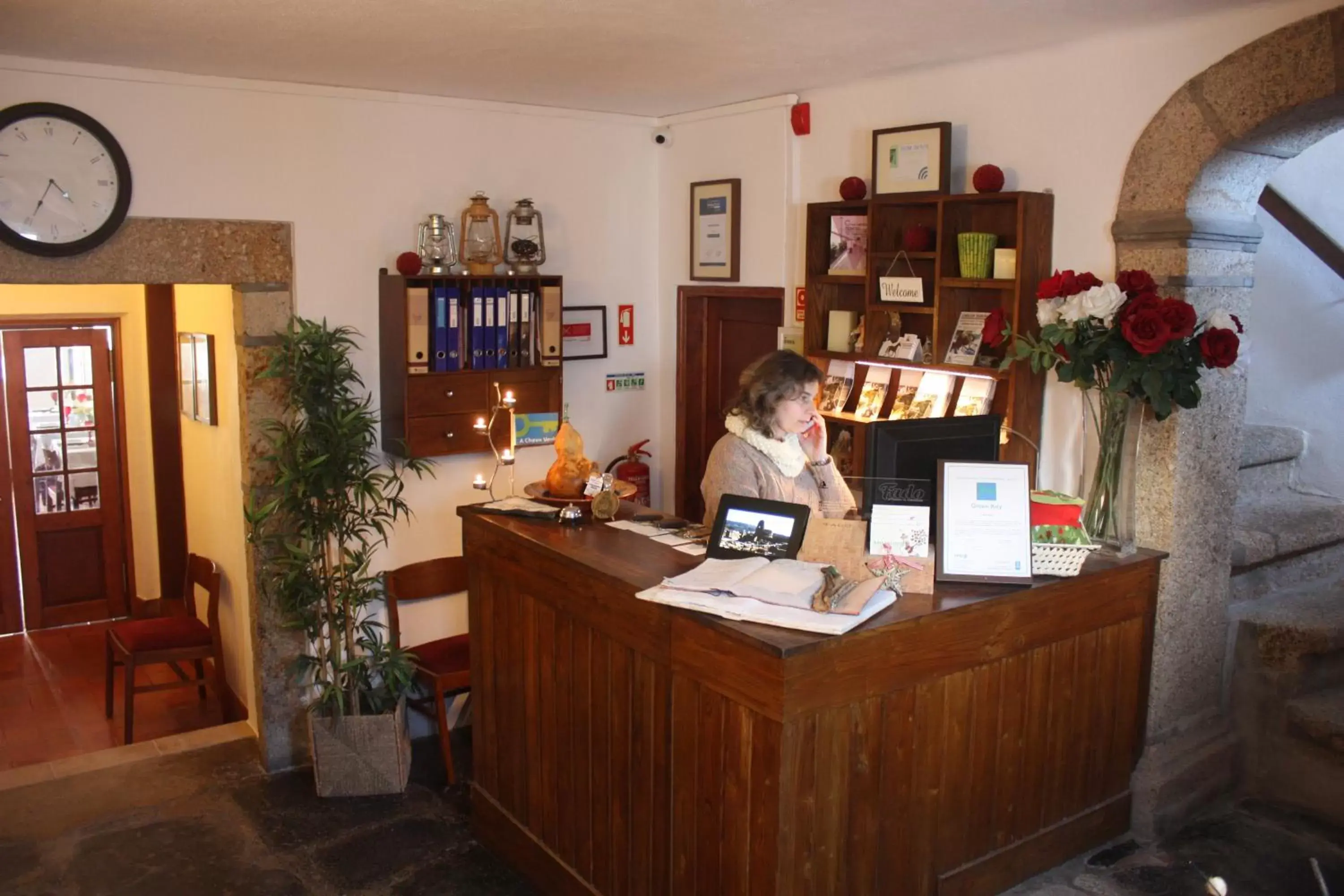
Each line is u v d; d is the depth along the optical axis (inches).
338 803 153.5
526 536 122.0
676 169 193.3
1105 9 115.8
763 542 107.9
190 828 145.7
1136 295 119.1
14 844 140.9
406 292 161.3
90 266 143.8
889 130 150.6
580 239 189.3
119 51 134.8
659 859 106.8
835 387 162.4
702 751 99.3
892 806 102.3
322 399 154.9
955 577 107.8
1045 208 135.7
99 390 271.7
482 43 133.0
